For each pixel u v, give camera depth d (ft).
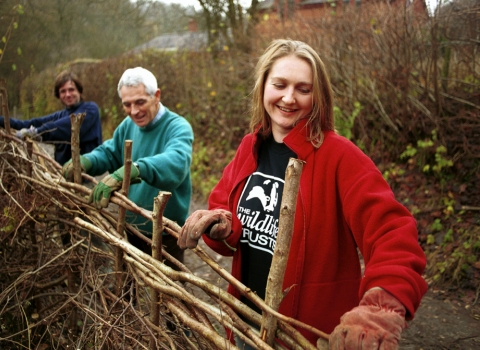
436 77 15.01
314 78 4.87
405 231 3.99
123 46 47.06
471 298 11.45
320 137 4.93
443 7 15.08
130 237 8.43
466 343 9.91
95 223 7.07
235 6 34.22
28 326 7.00
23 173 8.88
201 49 32.04
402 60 16.11
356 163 4.62
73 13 39.06
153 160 7.46
